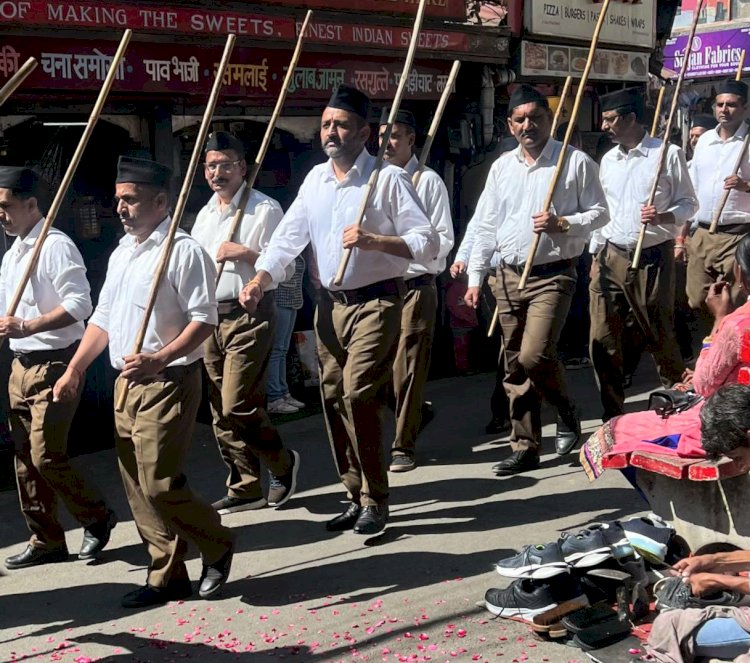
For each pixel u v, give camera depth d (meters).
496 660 4.26
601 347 6.96
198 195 8.16
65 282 5.07
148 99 7.44
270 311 5.93
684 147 14.61
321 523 5.91
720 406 3.84
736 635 3.89
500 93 10.23
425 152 6.30
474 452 7.19
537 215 6.05
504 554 5.34
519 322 6.49
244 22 7.59
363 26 8.39
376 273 5.32
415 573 5.15
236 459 6.11
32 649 4.49
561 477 6.53
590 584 4.54
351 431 5.52
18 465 5.32
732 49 16.98
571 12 10.41
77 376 4.86
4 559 5.55
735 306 7.36
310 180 5.52
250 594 4.97
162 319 4.65
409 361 6.68
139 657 4.38
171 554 4.85
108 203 7.78
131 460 4.78
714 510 4.51
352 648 4.39
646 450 4.62
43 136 7.34
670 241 7.02
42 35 6.59
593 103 11.68
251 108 8.31
